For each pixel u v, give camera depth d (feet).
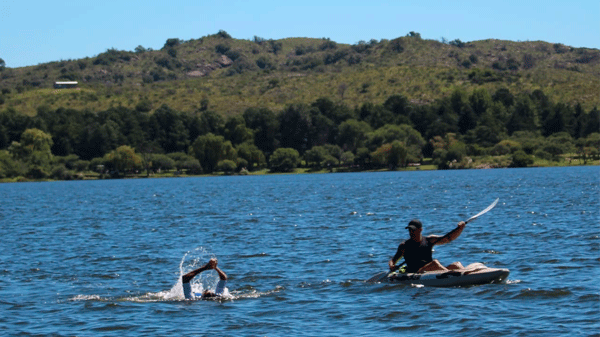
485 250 115.03
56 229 181.37
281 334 64.44
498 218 171.73
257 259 113.80
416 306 73.77
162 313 74.49
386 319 68.85
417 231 85.40
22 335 66.13
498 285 82.74
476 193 309.22
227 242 139.64
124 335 65.41
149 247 134.82
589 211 181.98
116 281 96.63
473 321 66.54
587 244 116.57
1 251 134.00
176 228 175.11
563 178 463.83
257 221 188.34
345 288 85.56
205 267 82.43
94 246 138.92
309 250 122.42
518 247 116.88
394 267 88.02
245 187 506.89
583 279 85.25
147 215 229.86
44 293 87.92
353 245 127.65
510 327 63.98
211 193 412.98
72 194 463.83
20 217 237.66
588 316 66.90
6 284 95.30
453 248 119.34
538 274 90.17
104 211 260.62
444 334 62.69
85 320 71.97
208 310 75.51
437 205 234.79
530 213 182.91
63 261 117.80
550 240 123.95
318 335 63.82
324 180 642.22
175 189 507.30
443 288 82.53
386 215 195.52
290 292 84.38
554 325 64.13
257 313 73.51
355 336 63.05
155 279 97.76
